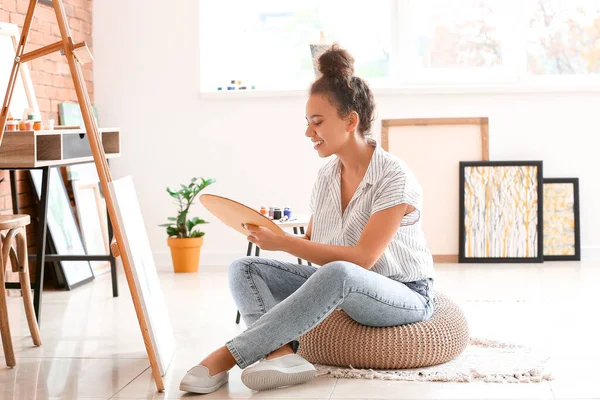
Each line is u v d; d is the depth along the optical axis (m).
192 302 4.59
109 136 4.84
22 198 5.02
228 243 6.16
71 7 5.79
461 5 6.18
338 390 2.74
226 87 6.19
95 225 5.71
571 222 6.00
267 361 2.73
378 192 2.90
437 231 6.03
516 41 6.14
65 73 5.71
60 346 3.54
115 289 4.79
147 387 2.87
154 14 6.13
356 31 6.23
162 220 6.20
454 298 4.55
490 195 5.97
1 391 2.85
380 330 2.93
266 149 6.12
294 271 3.02
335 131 2.92
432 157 6.04
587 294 4.62
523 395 2.67
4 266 3.22
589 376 2.89
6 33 4.69
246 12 6.27
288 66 6.28
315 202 3.11
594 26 6.11
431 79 6.20
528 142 6.03
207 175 6.18
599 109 5.98
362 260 2.79
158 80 6.16
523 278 5.25
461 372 2.90
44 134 3.87
